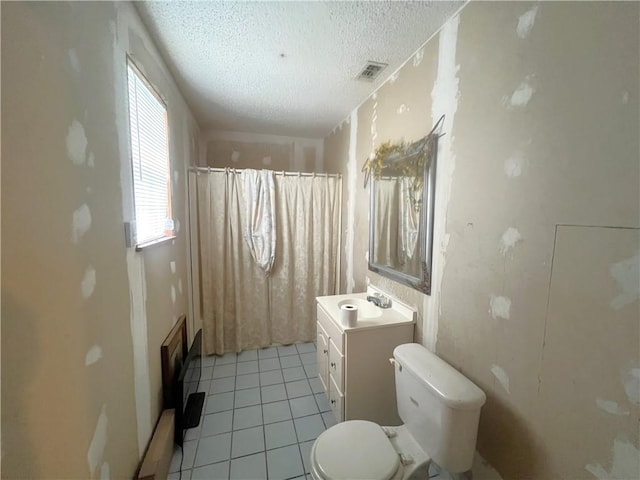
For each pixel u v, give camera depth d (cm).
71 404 72
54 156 66
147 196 136
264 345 263
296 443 155
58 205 67
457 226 123
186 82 187
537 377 91
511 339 99
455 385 105
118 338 98
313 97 212
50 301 64
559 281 83
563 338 83
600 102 72
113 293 94
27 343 58
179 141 198
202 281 244
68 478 70
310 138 327
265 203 246
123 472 100
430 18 124
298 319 273
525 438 96
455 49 122
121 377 100
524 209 93
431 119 139
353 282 245
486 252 109
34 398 60
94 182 83
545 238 87
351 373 150
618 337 70
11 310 54
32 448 59
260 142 312
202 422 170
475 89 112
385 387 157
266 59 158
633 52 65
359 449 108
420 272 147
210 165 300
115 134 97
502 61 100
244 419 173
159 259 145
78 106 75
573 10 77
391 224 176
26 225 57
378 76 179
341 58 158
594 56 73
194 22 127
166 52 151
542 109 86
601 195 72
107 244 91
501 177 101
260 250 250
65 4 70
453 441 100
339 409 157
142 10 119
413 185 151
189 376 167
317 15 123
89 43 81
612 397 72
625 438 70
